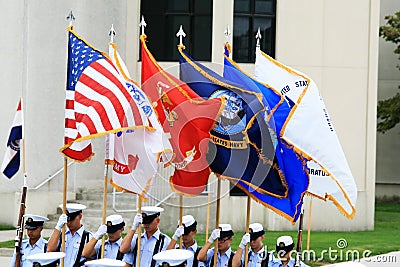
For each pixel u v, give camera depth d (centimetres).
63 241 2230
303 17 4353
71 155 2252
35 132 4184
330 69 4381
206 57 4275
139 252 2238
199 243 3553
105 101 2181
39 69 4241
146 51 2259
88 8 4412
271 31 4350
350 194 2327
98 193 4222
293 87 2355
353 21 4394
